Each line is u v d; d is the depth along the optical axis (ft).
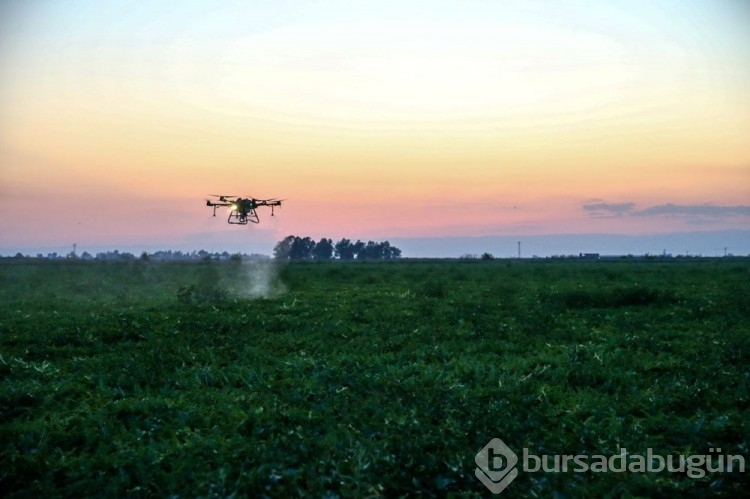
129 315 77.20
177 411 39.86
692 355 56.34
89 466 32.09
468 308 84.48
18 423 37.88
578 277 158.10
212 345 60.44
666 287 118.42
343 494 29.04
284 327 70.08
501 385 45.73
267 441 35.06
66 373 49.90
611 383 47.37
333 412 39.78
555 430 37.09
